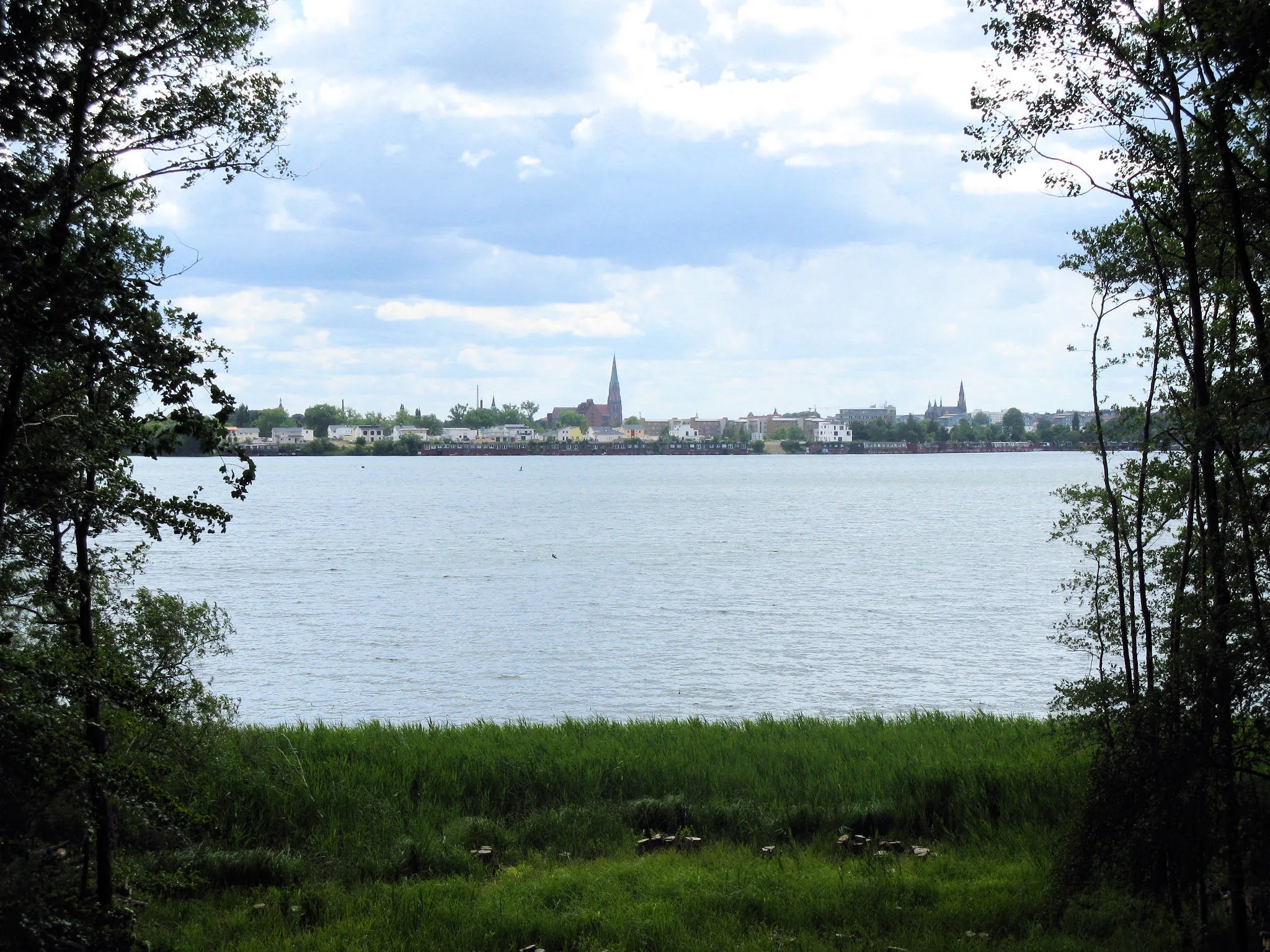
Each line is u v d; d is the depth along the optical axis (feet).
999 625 132.67
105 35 29.60
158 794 33.04
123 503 31.63
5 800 30.01
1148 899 36.32
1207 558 33.83
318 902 41.01
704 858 45.65
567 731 67.87
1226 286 34.78
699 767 57.00
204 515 32.24
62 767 28.48
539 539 274.16
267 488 588.91
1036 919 37.76
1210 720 32.07
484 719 84.48
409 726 71.36
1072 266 40.24
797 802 52.37
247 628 131.03
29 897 29.07
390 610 146.10
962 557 223.92
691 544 256.32
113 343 28.60
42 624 32.58
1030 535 279.90
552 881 42.11
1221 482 34.88
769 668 106.42
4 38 27.27
